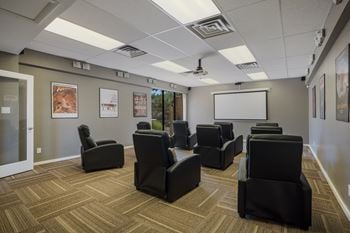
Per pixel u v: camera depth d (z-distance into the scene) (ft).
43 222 6.72
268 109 24.53
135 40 11.45
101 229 6.33
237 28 9.78
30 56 13.10
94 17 8.70
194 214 7.27
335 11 6.99
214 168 13.15
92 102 17.58
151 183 8.66
